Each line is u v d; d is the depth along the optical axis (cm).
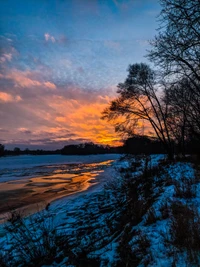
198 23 712
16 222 739
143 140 2802
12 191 1688
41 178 2536
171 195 792
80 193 1478
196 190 793
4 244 673
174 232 467
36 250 544
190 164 1691
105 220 778
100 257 474
